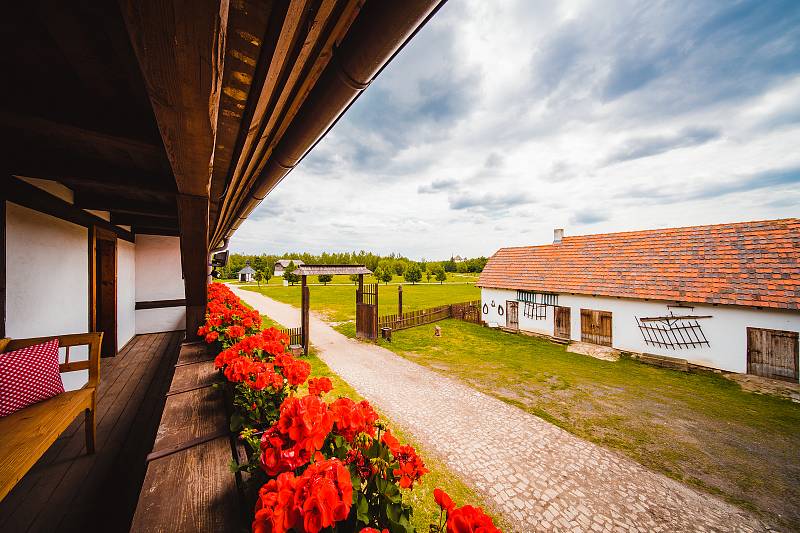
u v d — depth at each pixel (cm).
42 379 234
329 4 84
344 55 110
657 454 461
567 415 578
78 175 247
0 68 143
